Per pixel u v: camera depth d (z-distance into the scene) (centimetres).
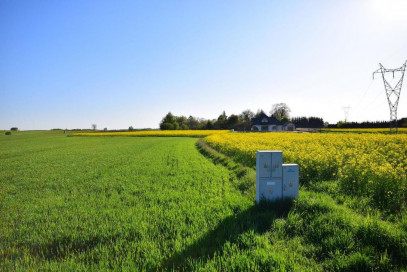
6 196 827
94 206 677
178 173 1142
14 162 1808
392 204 568
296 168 607
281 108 11500
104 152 2428
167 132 7112
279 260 359
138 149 2662
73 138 6334
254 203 622
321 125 11231
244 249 406
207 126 10331
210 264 351
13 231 523
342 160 1022
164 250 414
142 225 509
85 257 407
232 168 1239
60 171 1327
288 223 487
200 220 527
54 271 363
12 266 378
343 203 604
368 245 395
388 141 1839
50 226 536
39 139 5981
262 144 1830
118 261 380
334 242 408
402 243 383
